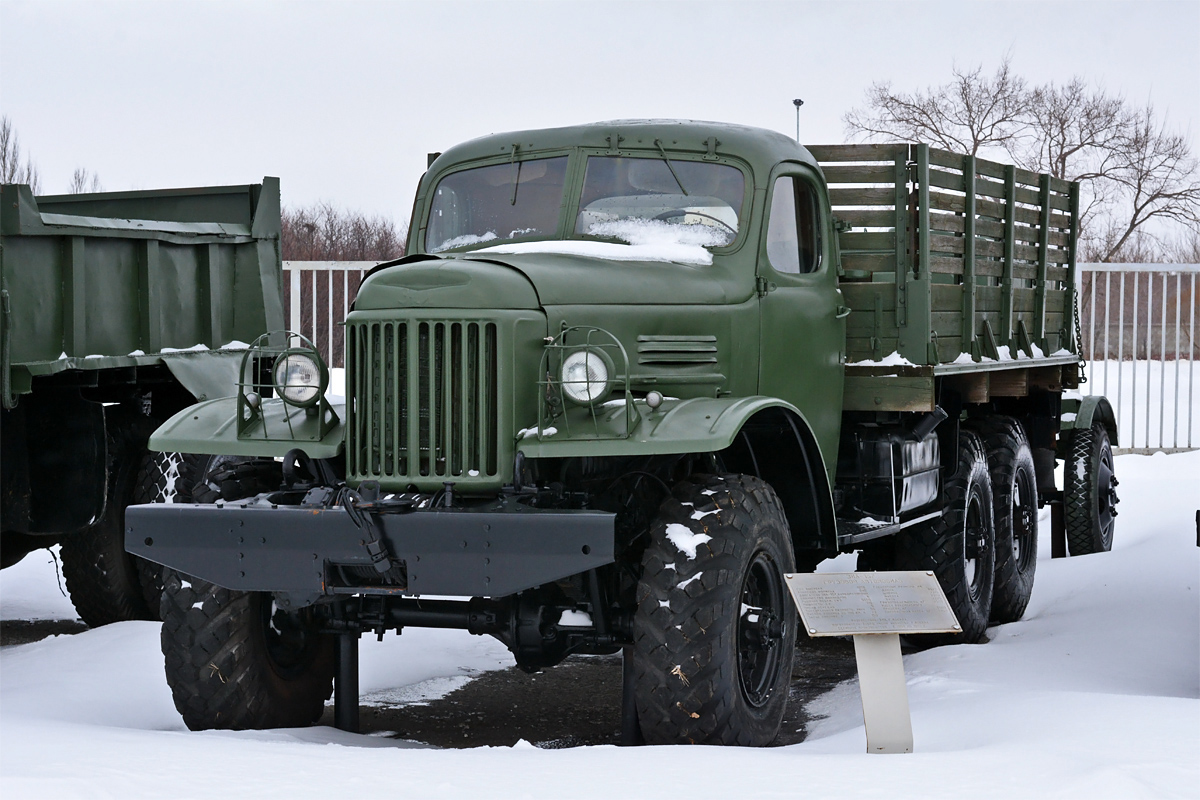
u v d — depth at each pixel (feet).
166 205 25.95
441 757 12.51
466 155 19.84
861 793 10.84
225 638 15.67
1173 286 58.95
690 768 11.92
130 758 12.05
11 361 19.80
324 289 43.01
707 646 14.11
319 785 11.14
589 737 17.22
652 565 14.42
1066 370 29.73
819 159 21.15
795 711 18.37
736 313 17.71
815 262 20.02
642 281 16.76
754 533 14.93
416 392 14.70
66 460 21.21
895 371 20.48
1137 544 28.32
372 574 14.42
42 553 31.86
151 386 24.11
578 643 15.62
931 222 21.26
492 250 17.43
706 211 18.54
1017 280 26.18
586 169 18.98
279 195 25.94
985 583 23.86
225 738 13.80
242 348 25.14
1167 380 57.52
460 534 13.91
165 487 22.99
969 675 18.35
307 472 16.40
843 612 13.65
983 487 23.98
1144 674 18.38
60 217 20.44
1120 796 10.29
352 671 16.83
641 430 14.60
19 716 14.97
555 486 14.98
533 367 15.02
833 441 20.34
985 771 11.47
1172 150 82.69
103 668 18.84
